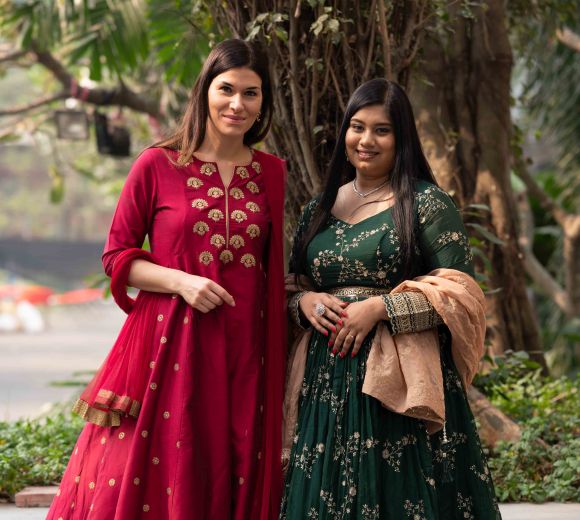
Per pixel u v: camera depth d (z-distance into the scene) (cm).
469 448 325
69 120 1095
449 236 324
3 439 540
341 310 324
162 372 323
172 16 796
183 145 335
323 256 335
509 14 674
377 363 317
